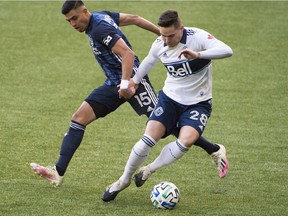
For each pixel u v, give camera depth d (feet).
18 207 68.80
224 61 131.95
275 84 119.75
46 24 149.79
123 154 87.76
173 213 67.87
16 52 133.18
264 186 77.05
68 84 117.91
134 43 140.36
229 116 104.37
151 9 159.12
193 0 168.14
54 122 99.71
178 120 70.74
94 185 76.38
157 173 80.84
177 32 67.51
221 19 155.63
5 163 82.69
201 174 80.89
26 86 115.96
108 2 163.32
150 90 76.23
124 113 105.29
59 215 66.85
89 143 91.56
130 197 72.79
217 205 70.69
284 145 92.12
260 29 150.51
